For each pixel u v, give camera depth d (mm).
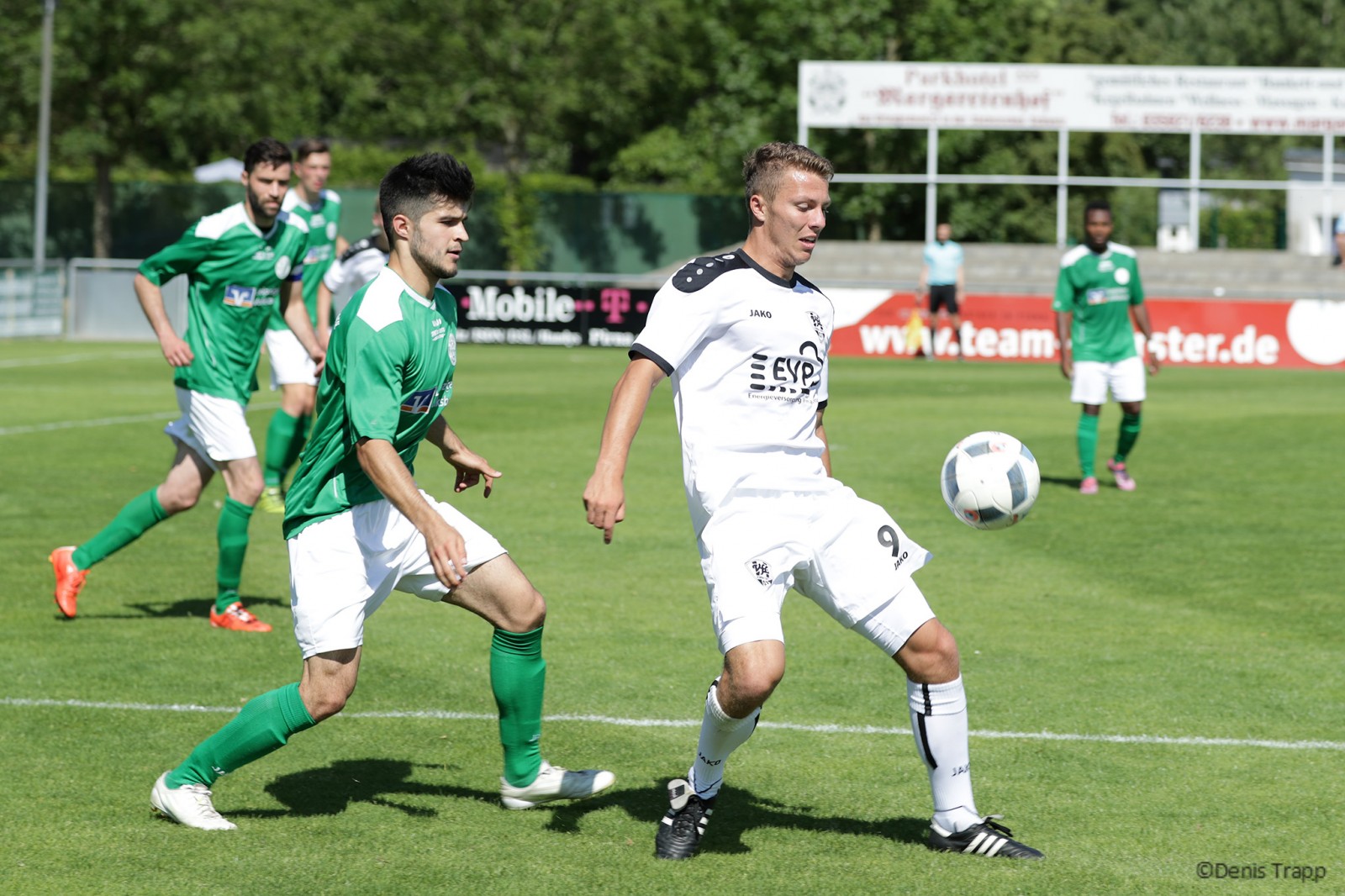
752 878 15484
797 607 28750
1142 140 177500
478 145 192375
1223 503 41094
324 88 162750
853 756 19719
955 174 148000
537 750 17453
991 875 15578
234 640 25891
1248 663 24516
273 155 25797
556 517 38188
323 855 16062
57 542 34250
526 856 16062
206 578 31031
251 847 16266
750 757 19656
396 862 15883
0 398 65375
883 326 93812
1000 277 128875
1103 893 15125
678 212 140250
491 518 37969
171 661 24297
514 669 16953
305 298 39531
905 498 41312
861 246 134125
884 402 66938
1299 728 20969
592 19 137625
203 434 26359
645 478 44906
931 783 16375
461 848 16312
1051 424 58875
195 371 26266
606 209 140625
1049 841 16578
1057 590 30234
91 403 63375
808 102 119625
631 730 20828
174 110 131250
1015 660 24688
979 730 20797
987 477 18516
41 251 113125
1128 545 35156
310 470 16391
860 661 24641
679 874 15562
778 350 15664
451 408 62281
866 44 140000
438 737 20500
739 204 139250
